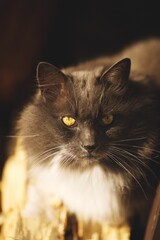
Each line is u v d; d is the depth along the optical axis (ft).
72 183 2.09
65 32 3.19
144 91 2.06
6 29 2.93
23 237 2.08
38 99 2.02
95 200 2.12
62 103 1.94
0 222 2.27
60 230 2.15
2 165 2.68
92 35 3.26
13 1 2.86
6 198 2.36
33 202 2.25
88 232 2.19
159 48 2.44
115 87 1.95
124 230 2.18
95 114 1.90
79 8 3.20
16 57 3.00
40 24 3.00
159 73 2.29
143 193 2.08
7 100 3.04
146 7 3.26
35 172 2.21
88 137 1.87
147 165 2.02
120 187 2.05
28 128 2.03
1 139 2.78
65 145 1.95
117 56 2.53
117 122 1.94
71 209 2.21
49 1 2.97
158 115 2.05
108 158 1.99
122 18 3.27
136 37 3.20
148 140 2.00
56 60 3.13
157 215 1.90
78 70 2.15
